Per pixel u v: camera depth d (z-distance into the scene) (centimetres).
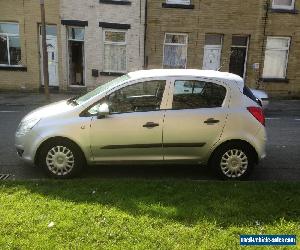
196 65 1845
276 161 779
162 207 499
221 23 1805
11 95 1678
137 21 1769
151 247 404
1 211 474
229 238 429
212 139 627
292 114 1433
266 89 1881
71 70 1828
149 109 618
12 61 1798
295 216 489
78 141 616
